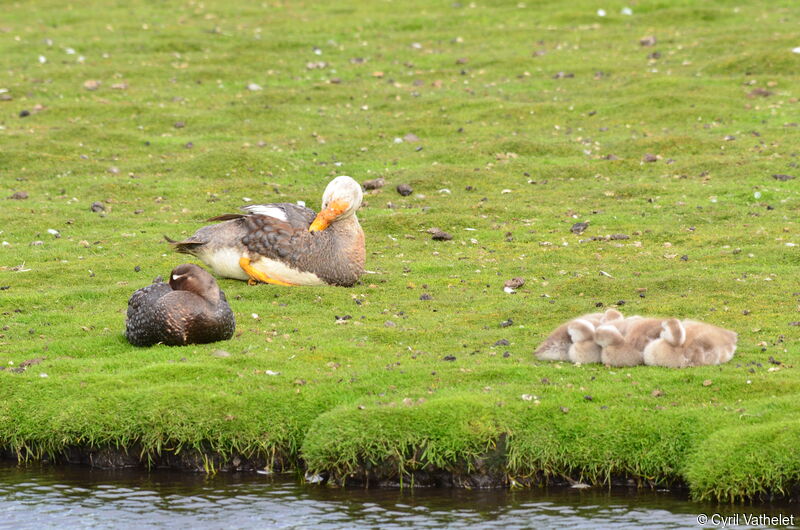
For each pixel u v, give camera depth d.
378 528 9.99
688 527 9.86
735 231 20.22
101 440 11.69
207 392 11.91
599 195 23.41
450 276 17.70
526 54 37.38
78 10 45.38
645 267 17.92
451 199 23.34
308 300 16.00
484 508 10.42
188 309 13.40
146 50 38.62
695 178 24.41
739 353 12.87
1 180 24.95
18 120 30.05
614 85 32.84
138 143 28.19
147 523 10.19
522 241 20.16
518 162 26.02
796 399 11.09
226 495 10.88
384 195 23.72
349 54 38.09
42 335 14.25
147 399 11.82
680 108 29.56
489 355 13.17
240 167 25.83
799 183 23.42
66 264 18.39
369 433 10.99
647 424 10.92
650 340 12.44
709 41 36.78
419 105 31.52
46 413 11.93
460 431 10.95
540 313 15.07
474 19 42.53
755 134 27.25
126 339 14.01
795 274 16.97
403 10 44.47
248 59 37.16
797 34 35.75
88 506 10.63
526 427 11.01
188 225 21.38
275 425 11.48
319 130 29.53
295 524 10.11
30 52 38.03
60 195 23.92
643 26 40.50
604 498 10.58
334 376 12.35
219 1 47.69
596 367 12.52
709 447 10.51
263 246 16.61
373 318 15.09
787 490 10.23
